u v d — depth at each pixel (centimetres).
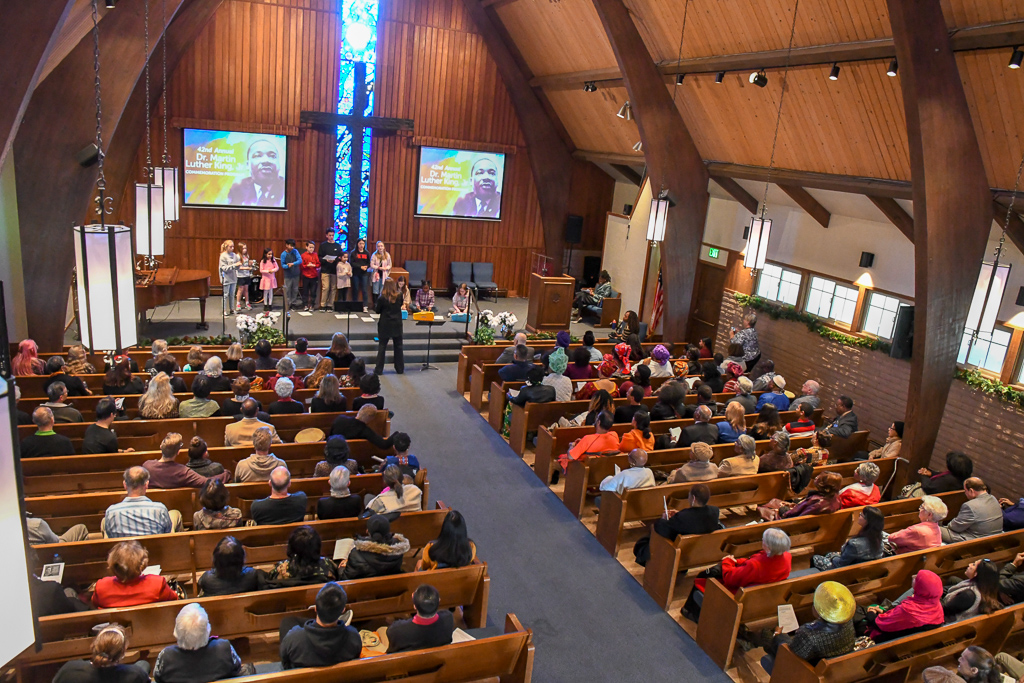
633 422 805
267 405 816
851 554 570
